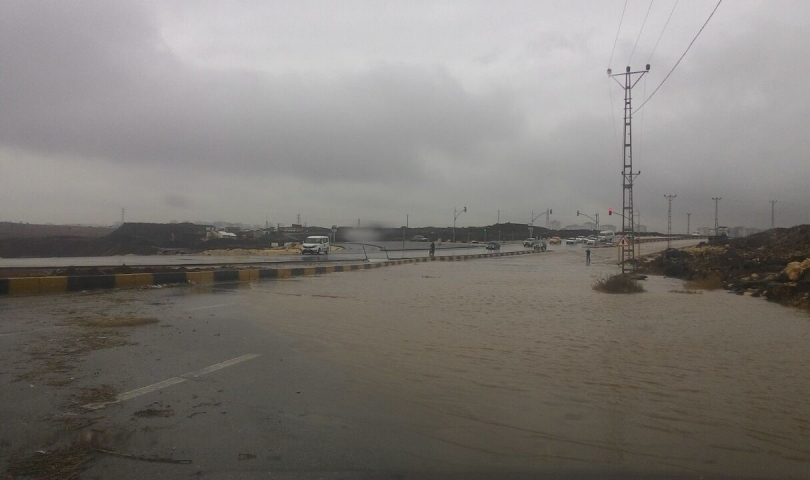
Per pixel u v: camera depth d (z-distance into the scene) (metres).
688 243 87.06
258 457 4.45
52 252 48.59
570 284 23.77
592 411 5.73
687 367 7.77
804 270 18.78
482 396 6.21
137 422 5.12
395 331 10.45
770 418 5.57
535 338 9.97
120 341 8.60
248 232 82.62
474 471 4.25
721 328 11.42
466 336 10.07
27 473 4.04
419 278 26.27
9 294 13.93
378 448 4.67
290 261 37.44
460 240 127.31
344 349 8.62
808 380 7.08
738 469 4.35
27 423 5.00
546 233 149.12
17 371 6.67
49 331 9.25
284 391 6.24
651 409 5.81
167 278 18.72
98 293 15.24
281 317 11.83
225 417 5.33
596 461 4.46
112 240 54.72
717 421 5.46
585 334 10.50
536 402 6.01
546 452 4.63
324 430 5.07
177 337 9.11
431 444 4.77
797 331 11.06
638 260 46.81
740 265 27.09
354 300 15.76
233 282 20.83
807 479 4.18
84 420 5.12
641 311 14.33
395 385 6.60
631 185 29.86
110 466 4.20
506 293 19.11
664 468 4.35
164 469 4.18
